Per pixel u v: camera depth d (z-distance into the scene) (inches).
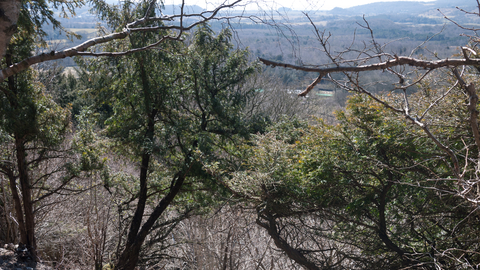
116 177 552.4
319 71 112.4
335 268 414.3
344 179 397.4
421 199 376.5
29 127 367.6
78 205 577.3
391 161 395.5
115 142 530.0
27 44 370.3
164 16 176.9
